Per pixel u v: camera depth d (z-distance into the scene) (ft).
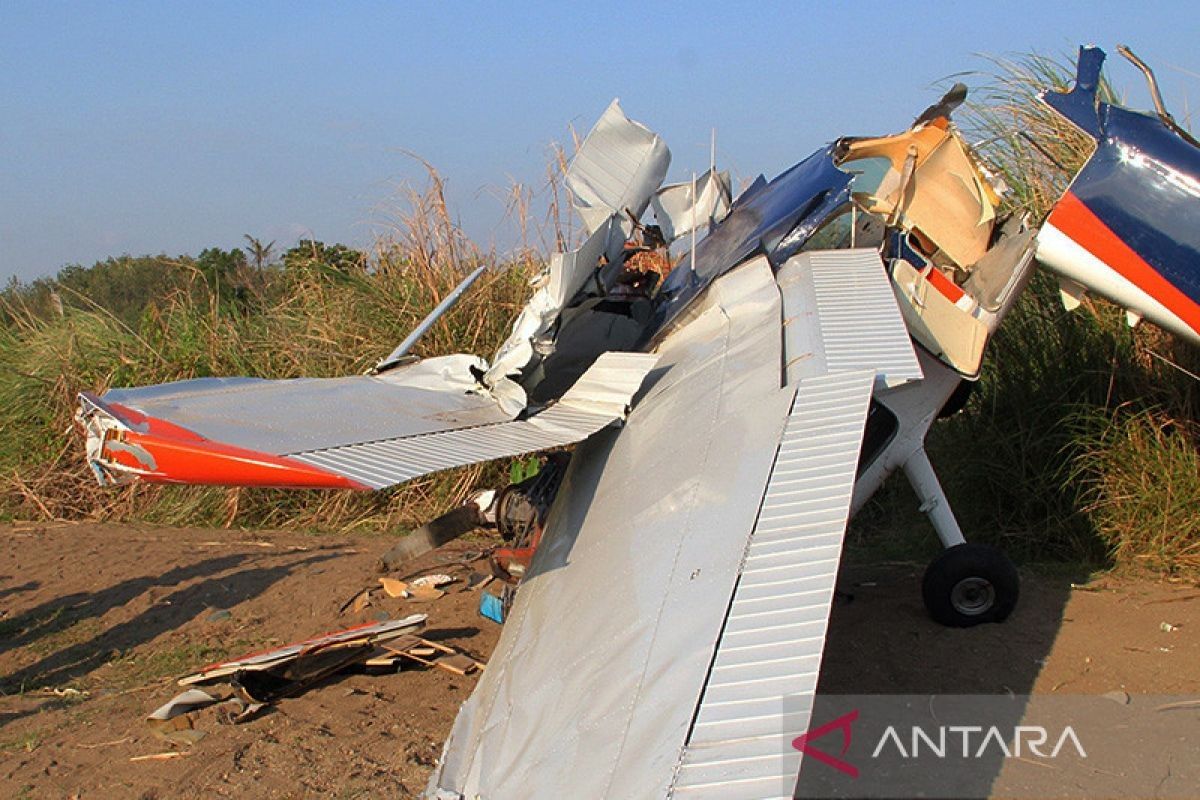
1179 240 16.07
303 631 20.06
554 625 11.30
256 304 34.30
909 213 18.17
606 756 8.45
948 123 18.17
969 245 18.33
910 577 20.13
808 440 11.09
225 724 16.07
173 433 12.28
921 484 17.44
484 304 29.55
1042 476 21.35
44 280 38.75
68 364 32.30
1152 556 20.08
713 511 10.69
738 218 18.51
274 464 11.62
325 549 25.26
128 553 25.59
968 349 16.94
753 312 15.51
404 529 26.89
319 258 33.40
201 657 19.20
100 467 12.69
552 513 14.26
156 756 15.15
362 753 14.87
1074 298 17.88
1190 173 15.99
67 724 16.67
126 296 38.86
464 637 19.16
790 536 9.66
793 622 8.59
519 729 10.26
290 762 14.67
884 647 16.78
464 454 12.57
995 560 17.02
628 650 9.57
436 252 31.58
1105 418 21.21
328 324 31.42
